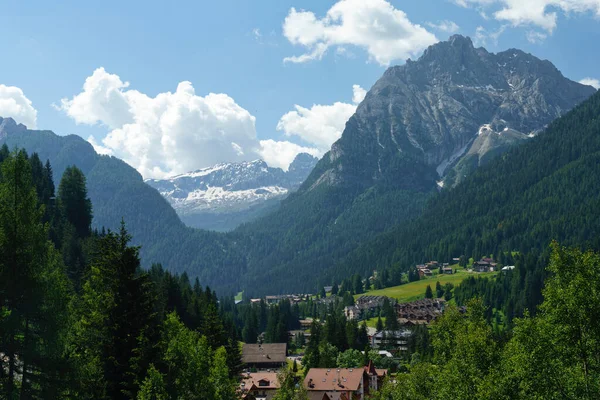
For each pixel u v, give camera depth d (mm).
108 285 62156
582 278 46625
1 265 44781
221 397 68438
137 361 57688
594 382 46000
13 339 44781
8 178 47094
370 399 111812
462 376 57625
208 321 107750
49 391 45906
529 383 48094
